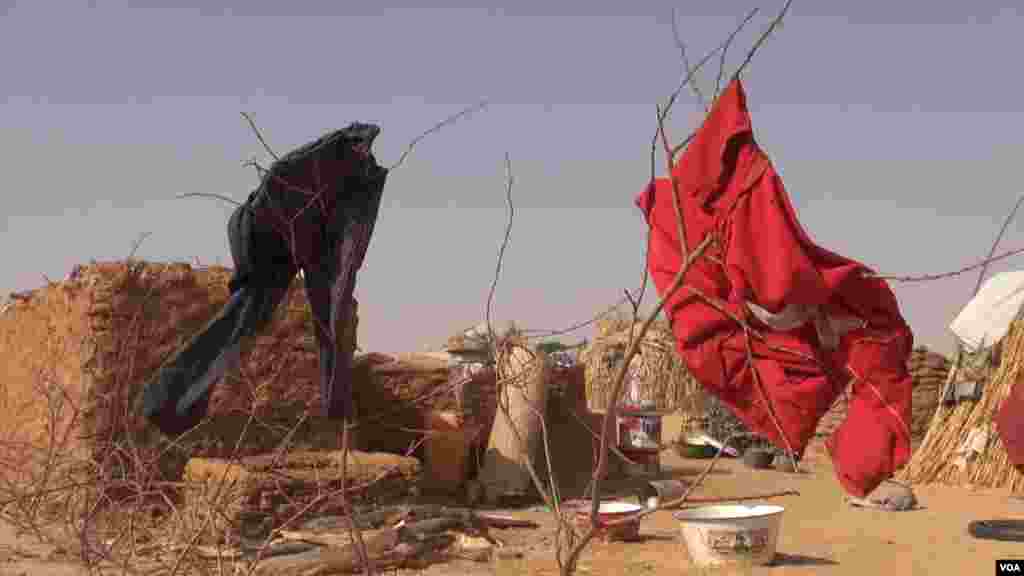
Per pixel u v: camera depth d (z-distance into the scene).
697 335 6.03
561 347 6.17
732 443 21.77
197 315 13.83
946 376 23.14
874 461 5.97
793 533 12.78
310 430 14.41
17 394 15.27
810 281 5.82
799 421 6.00
